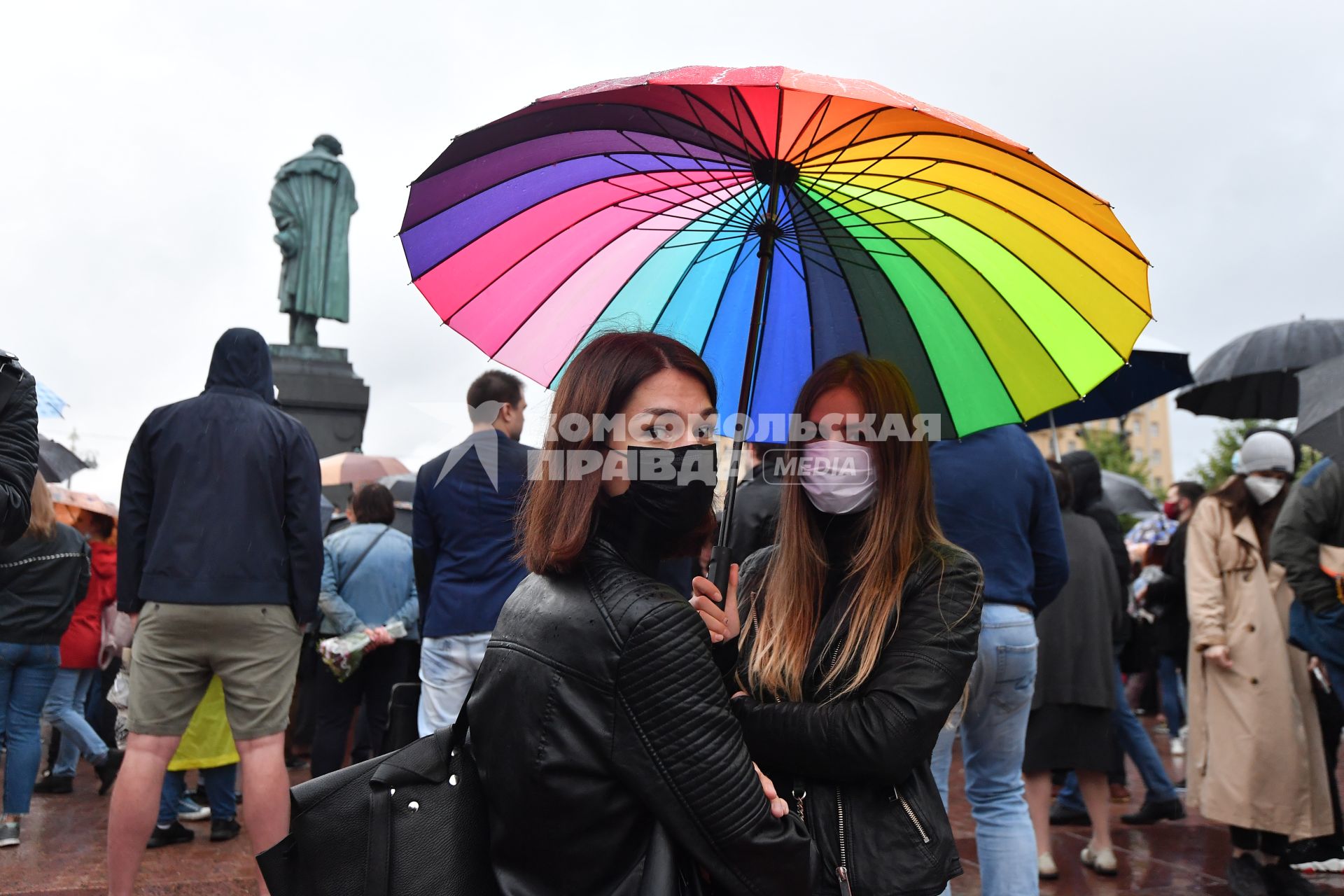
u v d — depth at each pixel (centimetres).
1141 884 414
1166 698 716
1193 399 795
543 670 135
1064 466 511
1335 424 355
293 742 670
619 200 209
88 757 573
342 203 1323
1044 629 430
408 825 149
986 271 203
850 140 181
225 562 339
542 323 214
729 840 134
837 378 186
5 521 265
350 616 531
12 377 273
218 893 383
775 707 170
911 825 166
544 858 136
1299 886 392
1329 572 369
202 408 352
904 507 179
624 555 146
